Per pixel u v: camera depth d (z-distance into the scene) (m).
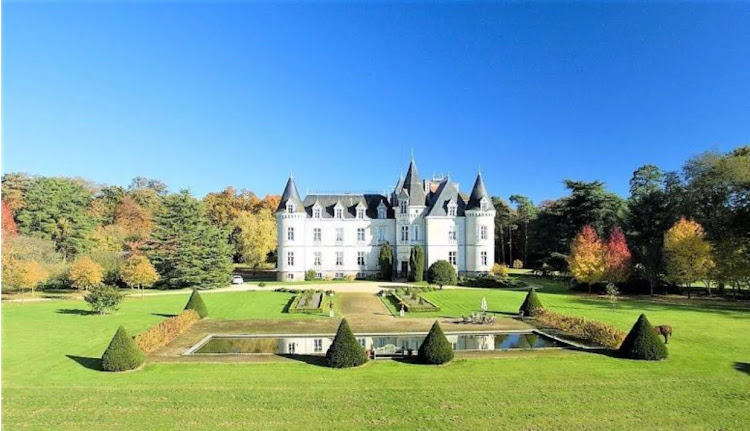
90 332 30.34
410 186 70.88
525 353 24.08
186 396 17.56
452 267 62.88
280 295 50.94
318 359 23.02
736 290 55.66
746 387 18.64
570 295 51.44
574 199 71.81
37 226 73.06
